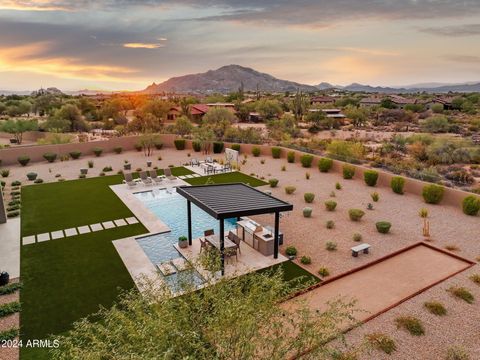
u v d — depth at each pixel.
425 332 9.01
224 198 13.57
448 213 18.23
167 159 31.81
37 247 14.23
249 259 13.17
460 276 11.82
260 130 50.84
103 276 11.97
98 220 17.16
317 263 12.94
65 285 11.44
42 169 28.38
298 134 52.12
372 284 11.63
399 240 14.94
